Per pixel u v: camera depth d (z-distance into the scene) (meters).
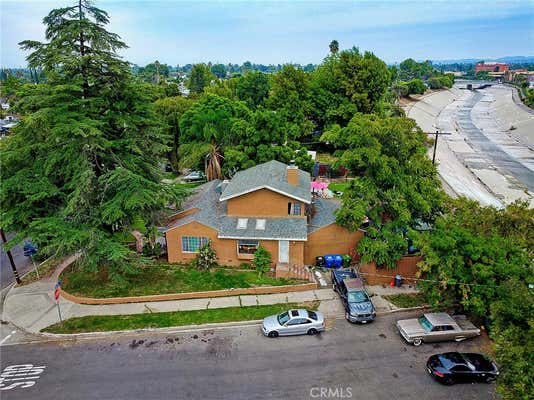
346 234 28.47
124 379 17.95
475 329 20.75
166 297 24.38
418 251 27.91
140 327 21.80
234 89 98.38
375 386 17.58
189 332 21.48
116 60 23.72
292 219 28.41
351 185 27.56
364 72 62.69
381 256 25.42
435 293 21.66
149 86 27.05
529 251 22.02
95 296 24.59
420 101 140.62
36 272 28.33
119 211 22.70
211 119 44.22
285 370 18.52
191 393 17.08
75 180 22.98
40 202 24.22
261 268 26.88
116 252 21.86
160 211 27.30
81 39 23.25
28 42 22.73
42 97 22.52
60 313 22.84
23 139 23.64
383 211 27.14
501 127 104.19
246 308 23.59
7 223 22.27
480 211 24.11
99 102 23.95
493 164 63.16
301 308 23.67
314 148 68.75
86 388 17.44
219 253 28.09
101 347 20.28
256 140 41.00
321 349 20.11
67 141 23.20
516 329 14.57
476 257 20.81
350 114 63.16
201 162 47.53
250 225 27.89
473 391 17.39
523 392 12.84
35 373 18.39
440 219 24.09
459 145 79.19
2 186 21.81
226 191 29.67
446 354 18.62
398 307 23.95
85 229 22.75
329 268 28.38
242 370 18.52
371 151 25.11
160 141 28.83
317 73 71.12
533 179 54.59
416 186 26.89
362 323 22.27
